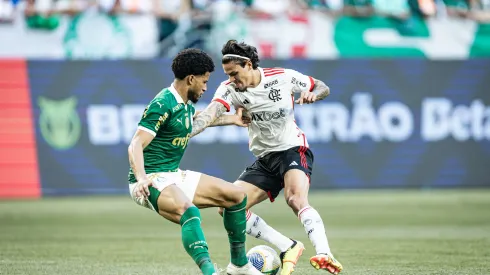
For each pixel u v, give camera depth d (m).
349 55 58.03
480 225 36.69
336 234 33.06
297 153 21.80
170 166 19.02
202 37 56.88
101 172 51.19
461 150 53.47
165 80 51.78
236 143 51.38
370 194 54.12
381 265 23.70
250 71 21.20
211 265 17.28
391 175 52.81
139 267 23.47
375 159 52.62
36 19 56.75
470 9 58.75
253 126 22.08
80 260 25.14
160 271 22.58
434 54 58.72
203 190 18.69
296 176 21.16
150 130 18.16
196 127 20.62
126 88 51.56
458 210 43.84
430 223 37.50
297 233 34.19
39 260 25.16
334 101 52.31
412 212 42.81
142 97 51.59
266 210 45.91
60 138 51.16
